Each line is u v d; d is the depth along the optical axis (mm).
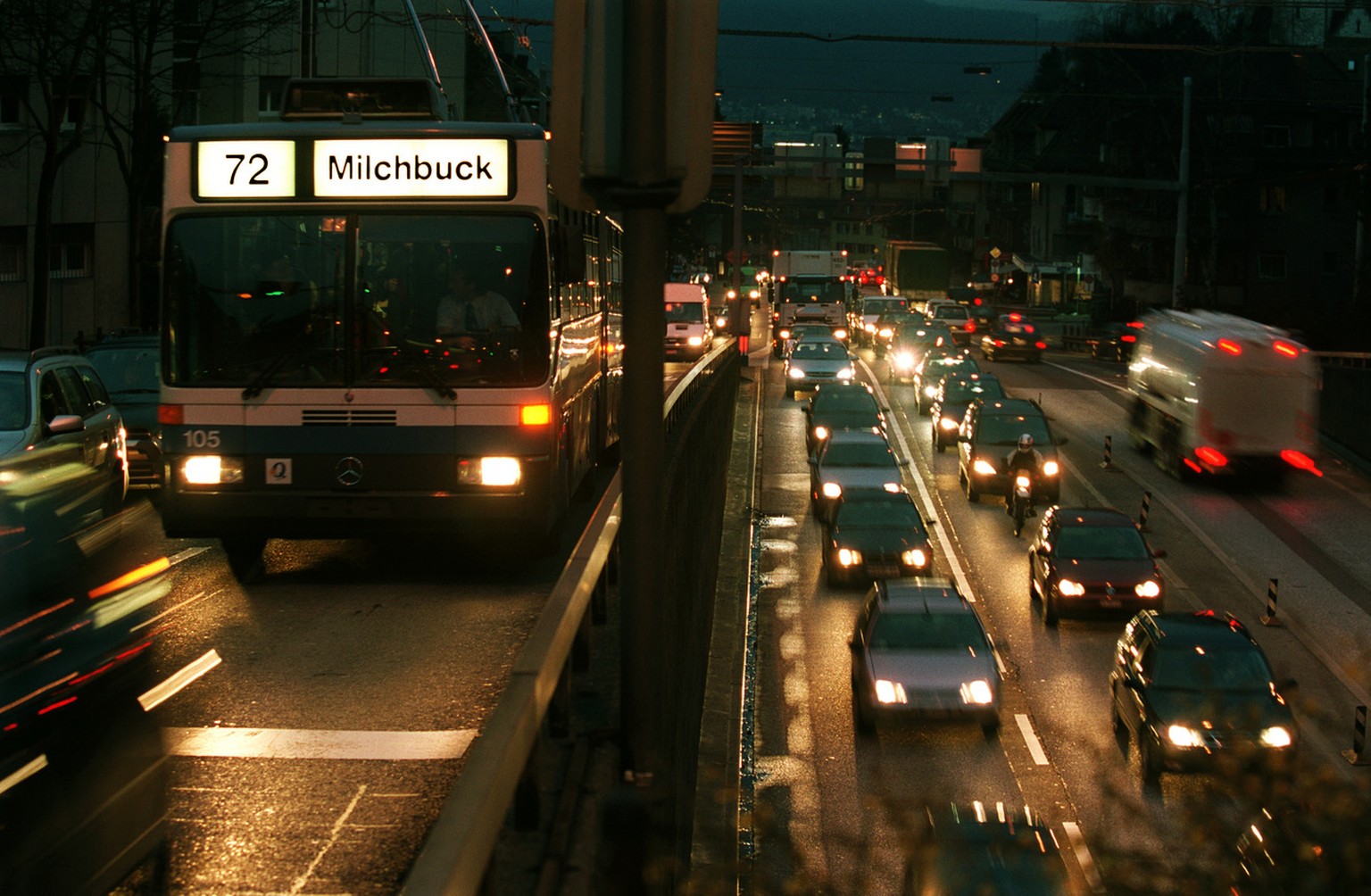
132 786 4926
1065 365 66312
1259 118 75750
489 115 59000
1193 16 80938
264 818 5781
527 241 10711
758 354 72125
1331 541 30109
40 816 4336
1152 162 78688
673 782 8359
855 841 7582
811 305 69312
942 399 42250
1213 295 68688
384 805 5973
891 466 33188
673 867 6367
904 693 19281
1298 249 74562
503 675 8258
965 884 10484
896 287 87250
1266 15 86125
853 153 57906
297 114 10977
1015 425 35188
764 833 7375
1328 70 84000
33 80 35750
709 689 21125
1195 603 25766
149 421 18016
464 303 10695
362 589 10867
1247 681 18047
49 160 28234
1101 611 24281
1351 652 23000
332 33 53500
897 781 18156
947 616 20672
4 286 35438
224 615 9875
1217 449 34344
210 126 10719
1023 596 26734
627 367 4539
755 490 35906
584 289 14094
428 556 12398
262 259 10664
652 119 4426
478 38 23266
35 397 12164
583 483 15055
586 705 6512
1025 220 116125
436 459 10648
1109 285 90188
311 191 10617
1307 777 6918
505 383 10664
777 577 28312
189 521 10633
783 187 58188
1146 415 39281
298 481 10617
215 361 10648
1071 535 25500
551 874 4422
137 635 5121
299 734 7027
